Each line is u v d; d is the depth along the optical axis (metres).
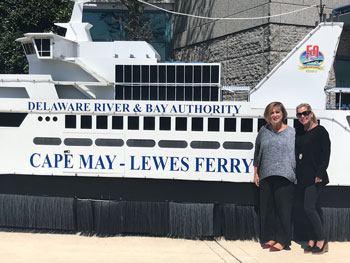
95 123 6.44
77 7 7.55
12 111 6.52
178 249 5.89
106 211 6.45
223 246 6.05
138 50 7.25
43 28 13.17
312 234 5.85
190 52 19.11
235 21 15.82
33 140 6.54
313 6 14.23
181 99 6.72
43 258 5.42
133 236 6.52
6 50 12.70
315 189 5.51
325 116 6.14
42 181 6.56
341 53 15.28
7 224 6.63
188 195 6.39
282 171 5.58
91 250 5.79
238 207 6.32
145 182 6.42
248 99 6.80
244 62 15.37
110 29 19.23
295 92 6.70
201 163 6.32
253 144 6.23
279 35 13.99
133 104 6.38
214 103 6.25
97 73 7.04
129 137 6.39
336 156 6.15
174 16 20.55
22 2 12.80
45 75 6.73
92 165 6.46
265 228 5.97
